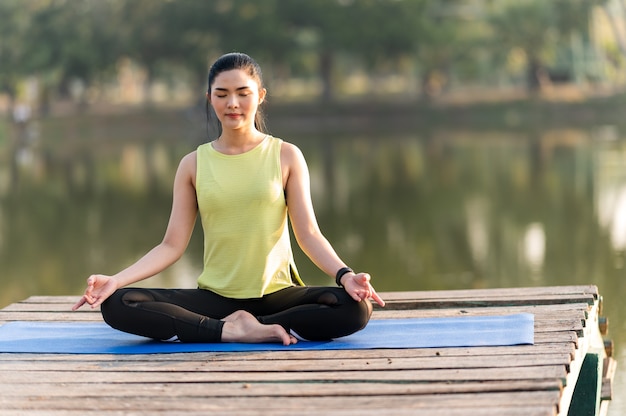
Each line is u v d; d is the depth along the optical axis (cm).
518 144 3347
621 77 6100
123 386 444
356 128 4766
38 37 5125
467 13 5712
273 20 5053
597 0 5559
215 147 529
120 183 2442
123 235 1579
